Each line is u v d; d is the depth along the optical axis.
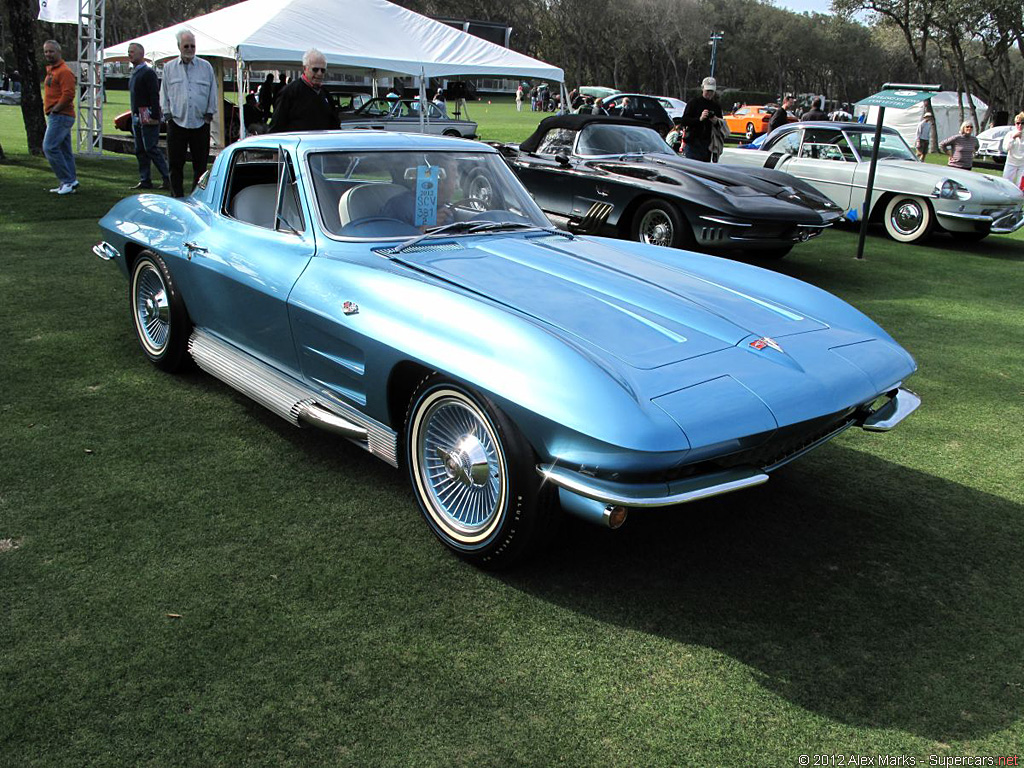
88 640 2.43
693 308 3.12
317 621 2.56
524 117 39.69
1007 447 4.23
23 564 2.79
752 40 82.31
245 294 3.70
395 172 3.78
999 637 2.63
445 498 2.99
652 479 2.50
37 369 4.60
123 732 2.10
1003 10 30.20
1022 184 14.62
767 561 3.04
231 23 13.41
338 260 3.37
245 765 2.01
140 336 4.76
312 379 3.47
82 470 3.47
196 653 2.40
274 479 3.47
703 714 2.25
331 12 13.67
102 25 15.34
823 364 2.91
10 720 2.12
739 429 2.50
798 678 2.41
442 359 2.75
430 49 14.23
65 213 9.26
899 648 2.56
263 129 15.99
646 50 77.00
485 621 2.61
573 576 2.88
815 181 11.37
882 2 32.75
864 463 3.99
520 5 73.19
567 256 3.60
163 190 11.26
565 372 2.51
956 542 3.24
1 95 37.72
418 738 2.12
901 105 8.73
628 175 8.30
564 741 2.13
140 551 2.90
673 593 2.81
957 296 7.67
